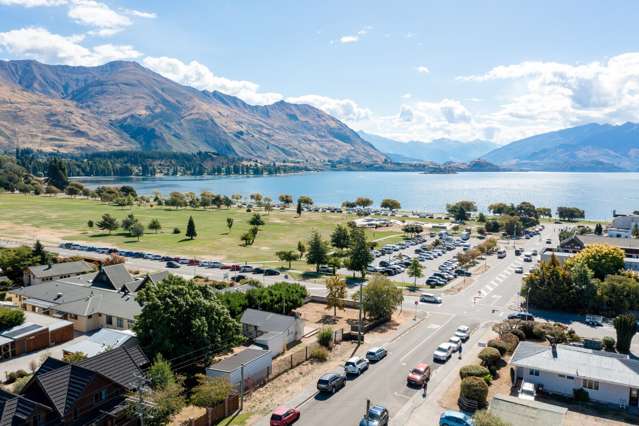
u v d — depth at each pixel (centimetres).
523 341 6688
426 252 15375
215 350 6084
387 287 8281
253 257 14438
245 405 5272
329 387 5478
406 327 7956
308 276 11956
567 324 8175
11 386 5806
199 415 5081
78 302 8300
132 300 8275
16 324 7281
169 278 6544
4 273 10825
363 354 6744
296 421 4866
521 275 12000
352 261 11594
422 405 5194
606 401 5347
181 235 18425
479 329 7825
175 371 5722
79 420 4531
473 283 11206
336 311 9119
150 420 4569
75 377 4709
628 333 6638
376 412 4762
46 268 10631
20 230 18400
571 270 9250
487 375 5697
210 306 6144
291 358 6350
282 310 8425
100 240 16900
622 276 9106
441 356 6391
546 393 5584
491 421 4281
